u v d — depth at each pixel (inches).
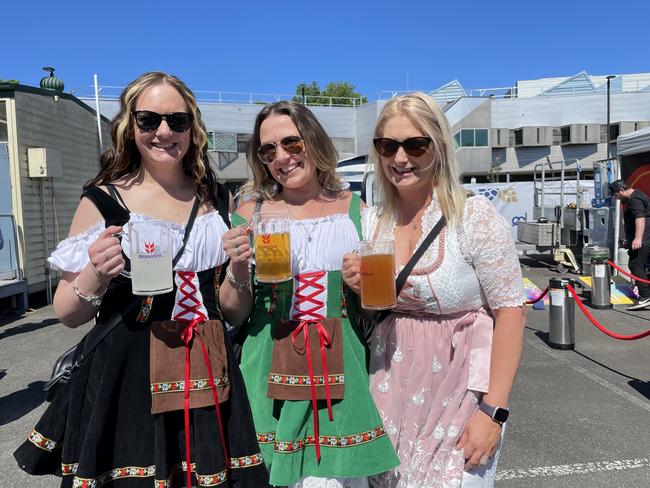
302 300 78.5
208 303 71.9
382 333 81.9
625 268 413.1
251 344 80.4
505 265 72.6
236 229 69.3
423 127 76.0
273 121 83.2
